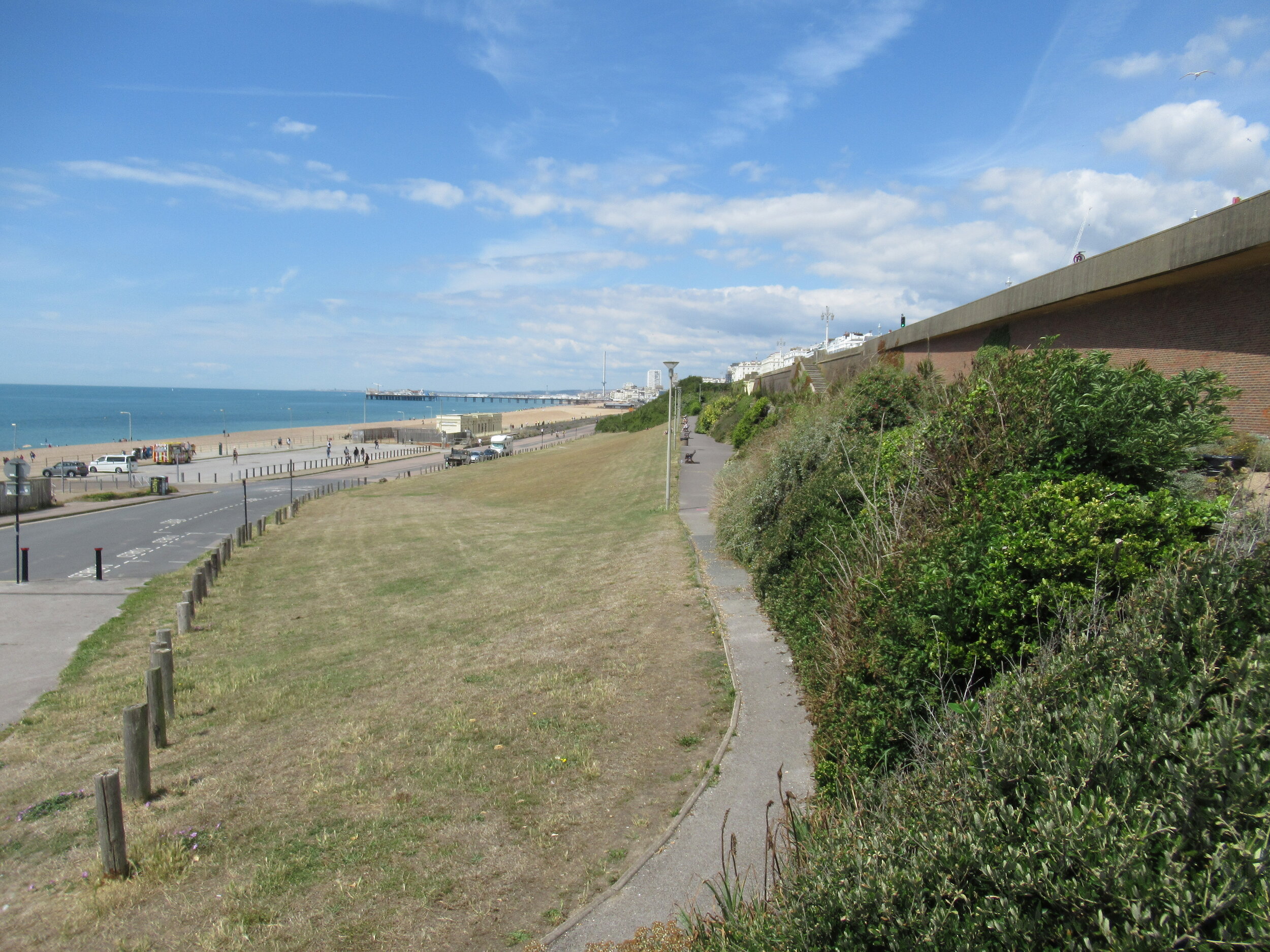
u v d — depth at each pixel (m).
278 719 9.21
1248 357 12.11
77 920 5.24
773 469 14.01
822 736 5.67
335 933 4.78
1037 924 2.59
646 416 93.25
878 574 5.91
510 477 51.06
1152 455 5.55
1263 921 2.16
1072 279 15.61
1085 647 3.73
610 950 4.23
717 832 5.52
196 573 16.75
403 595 17.28
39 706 10.06
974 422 6.39
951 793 3.24
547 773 6.73
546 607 13.97
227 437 118.44
